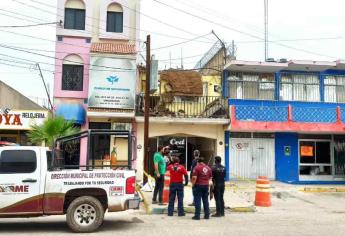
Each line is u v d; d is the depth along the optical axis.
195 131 24.84
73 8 25.16
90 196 11.01
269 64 25.09
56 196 10.77
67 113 24.06
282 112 24.61
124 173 11.21
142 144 24.28
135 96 23.88
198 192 13.25
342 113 25.20
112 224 12.11
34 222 12.44
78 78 24.59
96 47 23.95
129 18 25.94
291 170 25.66
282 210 15.98
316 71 26.64
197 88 26.09
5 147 10.75
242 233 10.70
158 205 15.48
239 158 25.17
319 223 12.66
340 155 26.42
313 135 26.22
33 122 22.98
